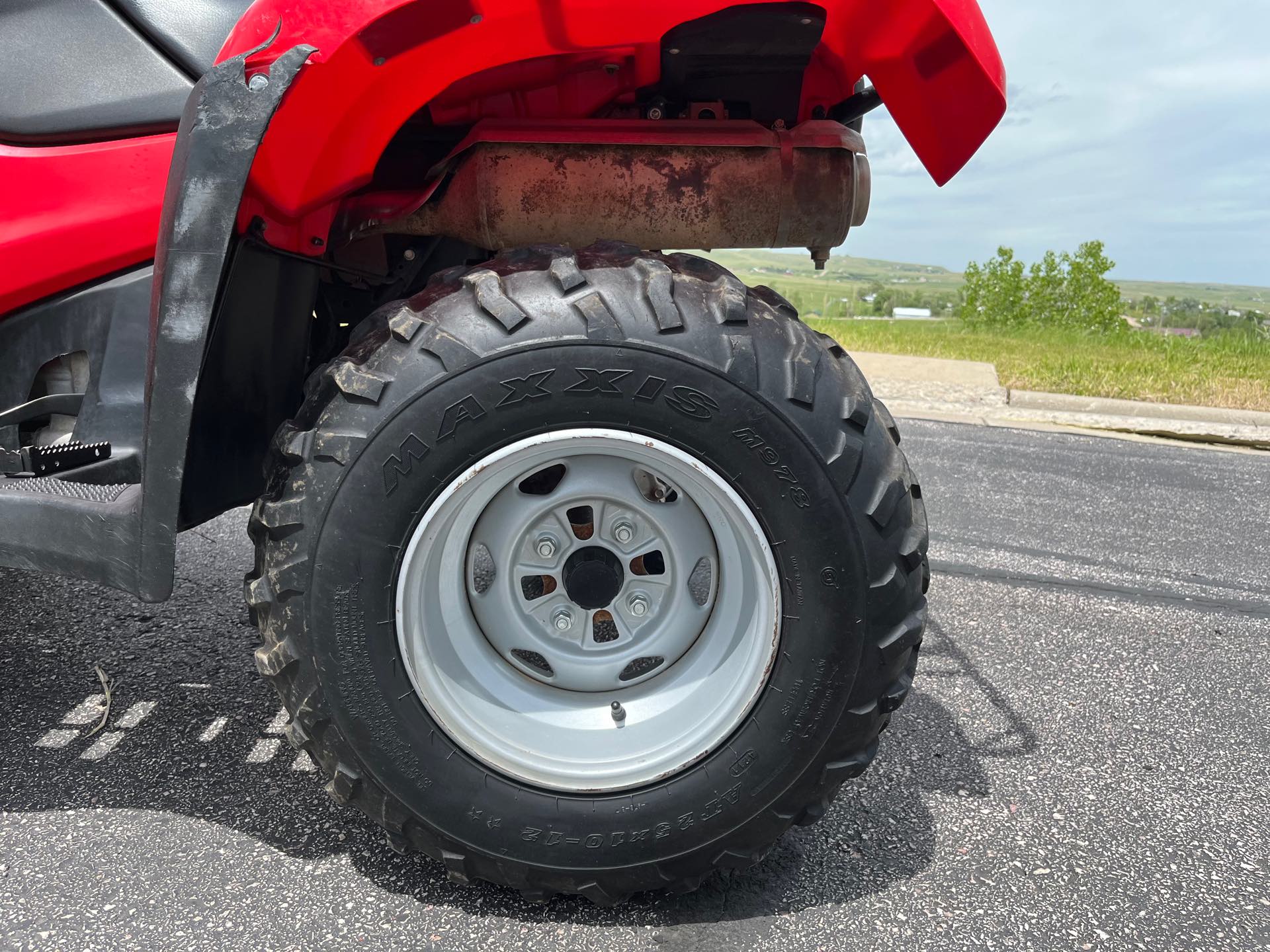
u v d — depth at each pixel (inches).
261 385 72.7
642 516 61.4
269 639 58.5
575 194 70.4
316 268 73.9
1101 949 59.3
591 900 61.3
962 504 178.1
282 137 56.9
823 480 55.1
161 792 74.3
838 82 74.2
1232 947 59.7
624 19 54.8
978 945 59.3
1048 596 130.3
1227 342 407.2
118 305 72.2
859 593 56.2
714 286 58.3
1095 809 76.4
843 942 59.2
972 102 61.8
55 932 57.8
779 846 69.8
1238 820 75.3
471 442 54.9
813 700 57.5
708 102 72.5
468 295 57.0
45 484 68.4
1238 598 131.2
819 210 71.5
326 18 52.9
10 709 88.0
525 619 63.2
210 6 71.7
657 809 58.8
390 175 76.3
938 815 74.8
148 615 111.3
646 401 54.6
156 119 70.4
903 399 292.4
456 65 56.8
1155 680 103.1
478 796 58.7
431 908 61.2
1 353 73.2
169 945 57.0
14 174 69.6
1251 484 201.5
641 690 62.9
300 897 61.9
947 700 96.8
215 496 70.4
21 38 70.9
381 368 55.5
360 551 55.2
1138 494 189.8
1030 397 291.6
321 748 58.9
